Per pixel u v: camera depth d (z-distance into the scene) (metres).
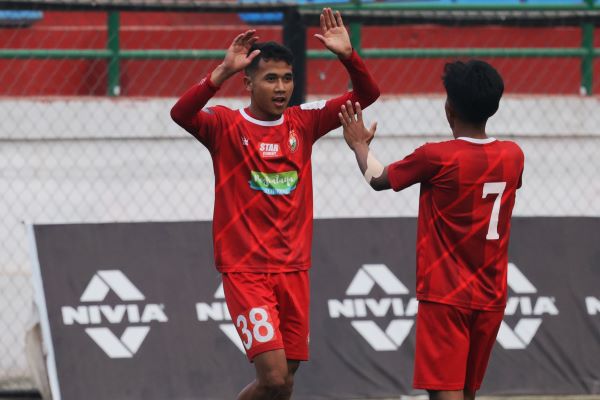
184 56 28.83
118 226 23.89
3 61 29.98
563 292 24.58
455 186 16.03
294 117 18.09
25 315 27.16
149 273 23.59
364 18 26.58
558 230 25.09
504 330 24.03
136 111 27.95
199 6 25.66
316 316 23.69
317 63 30.84
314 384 23.20
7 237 27.23
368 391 23.33
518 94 31.62
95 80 30.59
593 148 30.03
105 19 32.94
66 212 27.61
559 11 27.47
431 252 16.34
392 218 24.86
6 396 24.34
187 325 23.31
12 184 27.33
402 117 29.31
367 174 16.67
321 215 28.67
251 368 23.20
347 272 24.16
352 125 16.94
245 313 17.50
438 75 31.94
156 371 22.81
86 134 27.73
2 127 27.31
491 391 23.59
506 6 28.42
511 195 16.45
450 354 16.31
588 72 31.11
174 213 28.12
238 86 31.03
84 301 23.14
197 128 17.45
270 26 31.38
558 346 24.12
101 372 22.62
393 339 23.80
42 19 32.12
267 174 17.67
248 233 17.69
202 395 22.81
